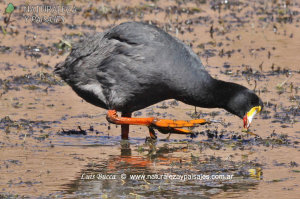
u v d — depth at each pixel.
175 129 12.38
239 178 10.06
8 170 10.20
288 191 9.42
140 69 11.58
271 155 11.50
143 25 12.13
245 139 12.66
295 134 12.98
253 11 26.59
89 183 9.68
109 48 12.07
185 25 23.61
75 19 23.55
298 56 20.28
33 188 9.33
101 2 26.03
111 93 11.95
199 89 11.81
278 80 17.77
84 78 12.30
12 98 15.27
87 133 12.93
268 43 21.89
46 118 13.83
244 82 17.36
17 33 21.55
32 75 17.36
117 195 9.15
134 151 11.76
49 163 10.69
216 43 21.61
